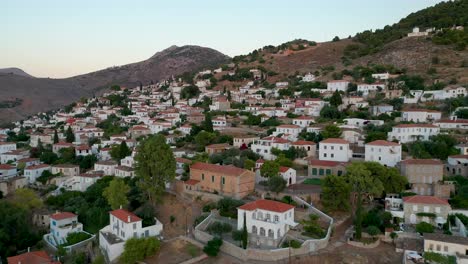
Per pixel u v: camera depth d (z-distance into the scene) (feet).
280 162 428.97
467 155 407.03
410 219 316.60
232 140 578.25
